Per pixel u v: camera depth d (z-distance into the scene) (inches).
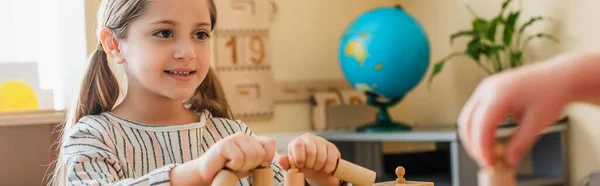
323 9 116.2
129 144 42.4
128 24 42.1
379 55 100.5
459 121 11.5
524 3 101.2
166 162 43.2
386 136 97.8
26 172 63.6
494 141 10.9
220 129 47.8
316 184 33.3
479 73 107.5
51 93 86.7
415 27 102.1
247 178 45.3
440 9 114.7
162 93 41.3
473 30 98.7
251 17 108.1
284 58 111.7
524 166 104.0
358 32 102.7
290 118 112.3
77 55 91.5
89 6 89.4
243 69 107.0
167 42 40.8
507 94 10.8
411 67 101.1
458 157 87.9
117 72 50.4
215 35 104.6
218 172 27.1
